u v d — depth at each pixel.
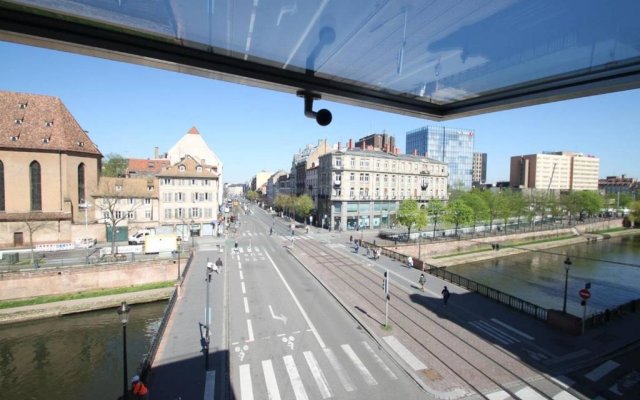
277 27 3.20
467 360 15.64
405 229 67.44
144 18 2.97
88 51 3.22
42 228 41.78
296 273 31.95
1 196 40.84
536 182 152.50
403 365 15.20
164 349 16.92
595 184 162.88
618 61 3.47
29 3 2.72
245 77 3.76
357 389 13.71
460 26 3.33
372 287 27.06
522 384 13.81
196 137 75.06
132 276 32.38
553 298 33.16
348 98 4.37
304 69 3.95
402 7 3.05
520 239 62.34
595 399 12.95
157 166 75.50
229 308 22.42
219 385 14.01
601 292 35.59
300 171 93.25
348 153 65.38
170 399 13.11
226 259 38.28
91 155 48.28
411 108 4.92
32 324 26.28
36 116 44.22
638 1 2.86
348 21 3.17
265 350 16.81
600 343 17.30
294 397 13.24
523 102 4.35
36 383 19.09
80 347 23.12
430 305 22.81
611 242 68.56
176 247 38.97
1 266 31.58
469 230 64.12
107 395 17.98
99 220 48.09
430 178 76.31
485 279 39.97
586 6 3.01
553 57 3.70
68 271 30.23
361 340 17.83
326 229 67.81
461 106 4.98
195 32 3.22
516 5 3.03
